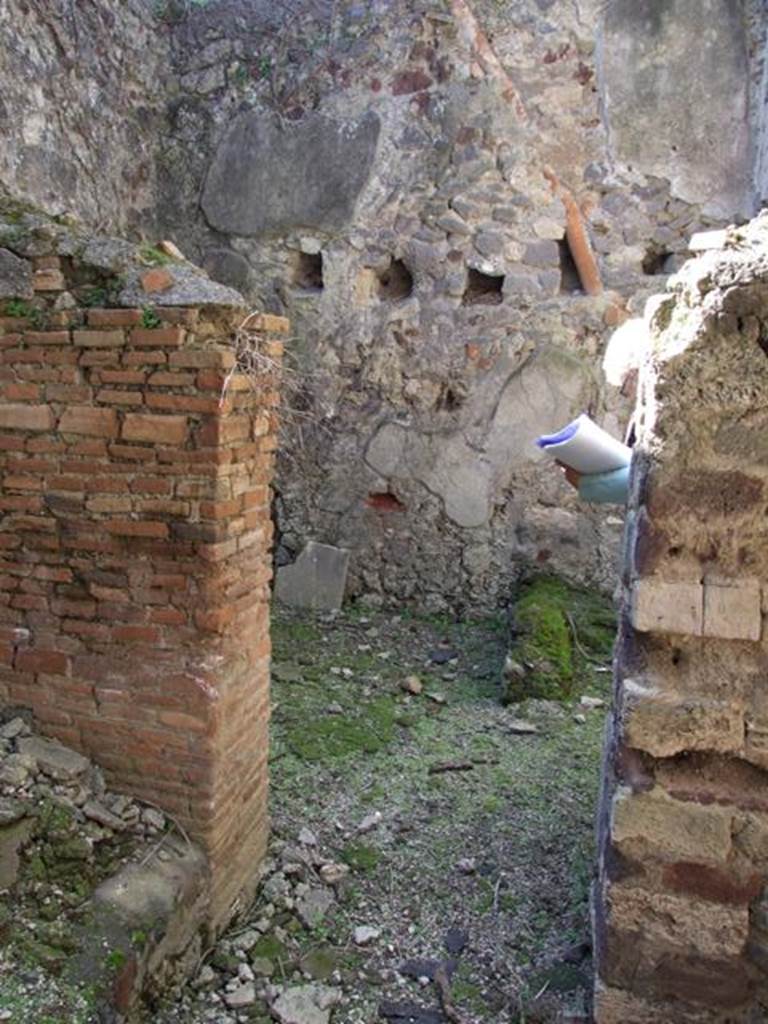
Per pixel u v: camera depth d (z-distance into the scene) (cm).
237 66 568
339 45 546
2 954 206
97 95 494
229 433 237
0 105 395
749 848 207
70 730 259
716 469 198
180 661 246
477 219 540
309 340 571
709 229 520
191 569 239
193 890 244
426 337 554
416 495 569
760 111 496
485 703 454
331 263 562
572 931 275
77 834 238
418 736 413
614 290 532
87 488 243
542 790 363
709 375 196
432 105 536
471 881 301
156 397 232
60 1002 197
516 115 527
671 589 203
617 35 513
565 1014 237
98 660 253
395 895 293
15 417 244
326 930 275
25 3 414
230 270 583
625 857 214
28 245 237
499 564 564
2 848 224
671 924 214
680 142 516
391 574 578
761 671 204
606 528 549
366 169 549
